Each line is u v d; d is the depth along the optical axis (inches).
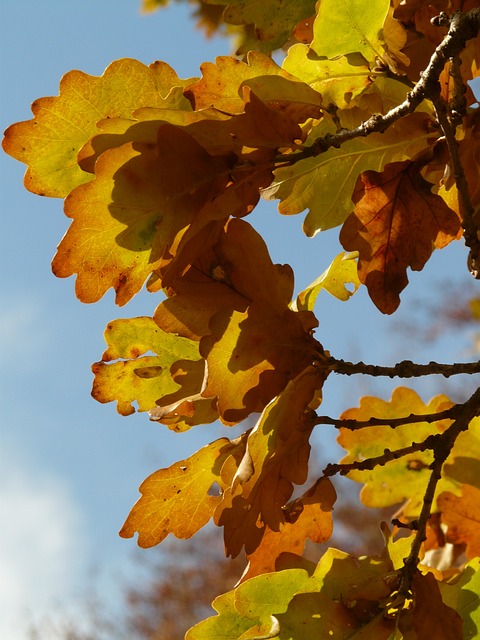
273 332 45.1
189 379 47.0
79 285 44.7
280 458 44.9
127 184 44.0
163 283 44.2
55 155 45.8
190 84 45.5
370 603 45.6
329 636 45.3
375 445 54.0
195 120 44.3
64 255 44.4
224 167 44.5
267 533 46.6
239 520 44.6
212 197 44.4
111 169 44.0
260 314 45.0
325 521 46.7
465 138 46.3
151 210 44.2
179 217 44.4
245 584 46.2
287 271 45.5
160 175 44.1
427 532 53.2
